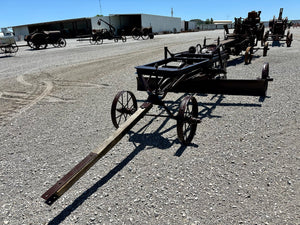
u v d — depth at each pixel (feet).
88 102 22.43
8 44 66.39
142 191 10.09
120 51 62.80
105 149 10.14
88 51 66.80
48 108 21.24
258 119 16.08
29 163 12.72
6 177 11.62
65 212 9.27
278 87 22.75
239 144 13.16
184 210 8.96
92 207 9.43
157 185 10.39
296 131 14.12
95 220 8.80
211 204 9.15
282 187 9.76
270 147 12.66
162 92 14.16
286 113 16.67
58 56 57.88
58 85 29.27
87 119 18.30
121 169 11.68
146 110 13.33
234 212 8.71
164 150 13.14
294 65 32.27
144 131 15.58
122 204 9.48
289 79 25.30
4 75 36.50
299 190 9.55
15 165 12.59
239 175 10.64
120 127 11.47
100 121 17.80
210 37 102.42
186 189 10.02
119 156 12.82
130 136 14.99
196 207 9.06
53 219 8.97
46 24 187.01
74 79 32.12
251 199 9.25
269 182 10.09
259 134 14.08
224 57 22.74
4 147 14.56
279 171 10.73
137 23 183.11
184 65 19.74
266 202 9.07
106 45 85.56
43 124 17.76
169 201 9.45
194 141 13.88
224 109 18.35
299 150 12.22
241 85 17.39
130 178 10.98
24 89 27.96
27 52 73.05
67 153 13.53
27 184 11.04
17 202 9.96
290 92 21.03
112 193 10.11
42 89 27.71
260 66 33.24
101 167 11.94
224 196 9.49
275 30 61.41
